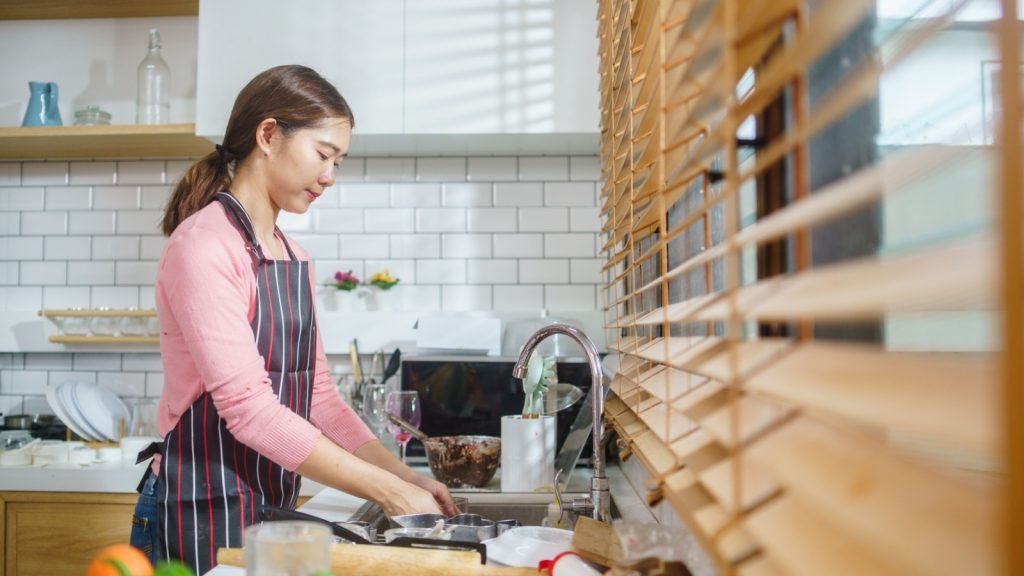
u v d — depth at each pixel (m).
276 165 1.65
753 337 0.85
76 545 2.43
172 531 1.52
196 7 3.01
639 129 1.07
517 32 2.63
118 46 3.09
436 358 2.44
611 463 2.32
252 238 1.59
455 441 1.96
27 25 3.12
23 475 2.44
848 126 0.70
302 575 0.76
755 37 0.56
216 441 1.53
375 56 2.63
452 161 3.01
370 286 2.98
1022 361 0.26
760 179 0.81
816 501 0.39
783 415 0.54
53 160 3.11
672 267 1.47
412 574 0.96
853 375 0.40
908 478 0.36
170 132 2.72
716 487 0.58
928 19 0.84
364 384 2.79
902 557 0.30
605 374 1.99
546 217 2.99
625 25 1.22
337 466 1.43
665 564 0.79
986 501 0.30
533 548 1.14
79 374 3.03
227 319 1.45
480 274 2.99
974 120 0.85
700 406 0.69
